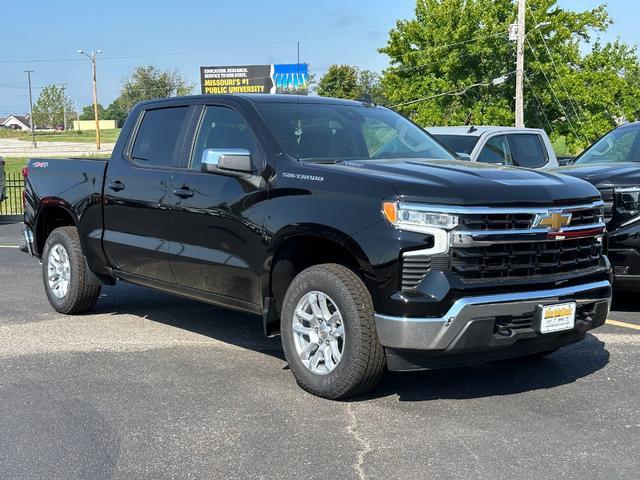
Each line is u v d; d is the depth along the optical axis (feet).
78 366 18.76
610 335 21.89
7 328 22.67
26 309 25.39
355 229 15.03
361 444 13.75
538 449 13.52
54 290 24.68
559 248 15.80
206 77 206.39
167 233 19.75
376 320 14.85
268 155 17.49
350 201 15.35
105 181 22.03
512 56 138.51
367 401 16.08
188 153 19.80
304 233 16.01
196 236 18.88
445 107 143.02
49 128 510.58
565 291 15.60
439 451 13.42
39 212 24.75
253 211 17.28
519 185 15.46
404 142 19.93
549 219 15.38
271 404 15.92
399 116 21.50
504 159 35.83
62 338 21.53
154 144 21.06
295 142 17.85
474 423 14.82
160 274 20.39
